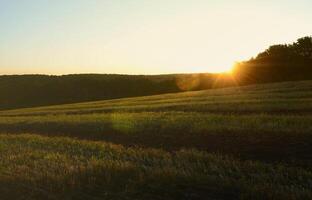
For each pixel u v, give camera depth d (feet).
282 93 142.92
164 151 58.39
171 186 38.01
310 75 267.18
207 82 341.41
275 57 288.92
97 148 65.05
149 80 381.81
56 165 50.11
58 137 85.61
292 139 60.70
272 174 40.47
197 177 39.45
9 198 39.24
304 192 33.12
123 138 79.20
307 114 88.99
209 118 90.43
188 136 72.79
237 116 90.27
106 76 407.44
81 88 372.58
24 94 365.20
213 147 61.98
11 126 121.49
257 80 286.87
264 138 63.67
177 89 346.95
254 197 33.27
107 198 36.70
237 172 41.96
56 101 349.41
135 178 41.11
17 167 51.11
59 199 37.55
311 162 46.75
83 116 123.34
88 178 42.14
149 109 131.13
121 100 215.92
